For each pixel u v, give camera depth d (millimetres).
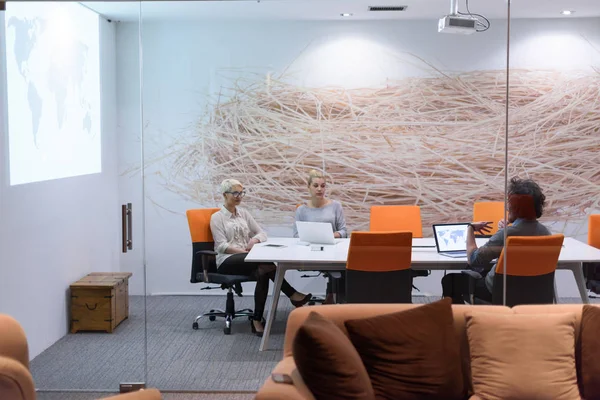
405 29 4164
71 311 4340
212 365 4273
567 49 4121
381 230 4203
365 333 2955
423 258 4168
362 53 4188
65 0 4230
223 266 4289
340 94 4203
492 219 4176
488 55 4148
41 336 4316
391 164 4203
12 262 4230
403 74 4180
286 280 4242
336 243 4199
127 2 4250
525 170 4160
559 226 4152
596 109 4129
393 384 2906
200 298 4309
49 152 4270
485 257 4168
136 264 4332
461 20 4121
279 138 4238
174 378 4293
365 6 4172
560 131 4152
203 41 4238
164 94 4270
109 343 4328
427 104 4180
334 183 4227
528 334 2980
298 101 4219
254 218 4270
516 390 2896
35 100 4223
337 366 2594
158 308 4324
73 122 4277
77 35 4254
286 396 2521
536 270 4164
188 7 4230
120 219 4328
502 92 4156
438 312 3045
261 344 4262
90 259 4336
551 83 4137
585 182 4148
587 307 3090
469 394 3053
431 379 2910
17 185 4223
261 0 4199
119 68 4277
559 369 2932
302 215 4242
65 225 4301
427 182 4188
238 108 4250
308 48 4203
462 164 4180
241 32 4223
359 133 4207
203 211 4297
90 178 4312
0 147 4168
